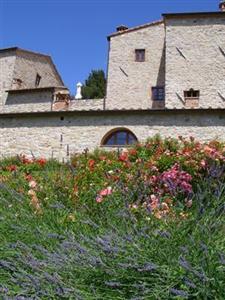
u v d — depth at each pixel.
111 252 2.89
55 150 19.61
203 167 7.01
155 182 5.55
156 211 3.66
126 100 26.62
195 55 24.48
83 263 2.88
